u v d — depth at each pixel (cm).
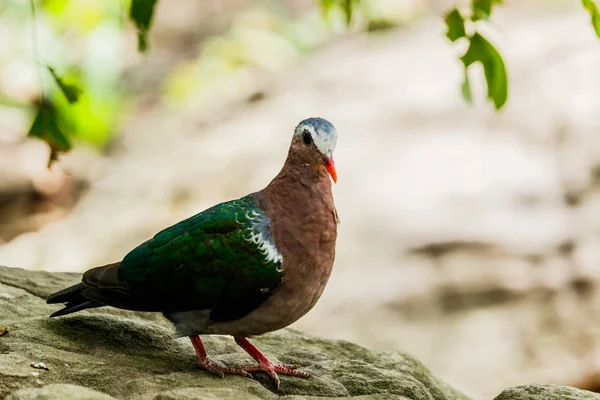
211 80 2058
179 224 665
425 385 746
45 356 630
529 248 1355
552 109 1591
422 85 1770
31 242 1627
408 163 1530
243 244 638
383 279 1333
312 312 1304
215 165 1669
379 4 2133
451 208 1424
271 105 1889
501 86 788
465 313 1307
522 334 1285
